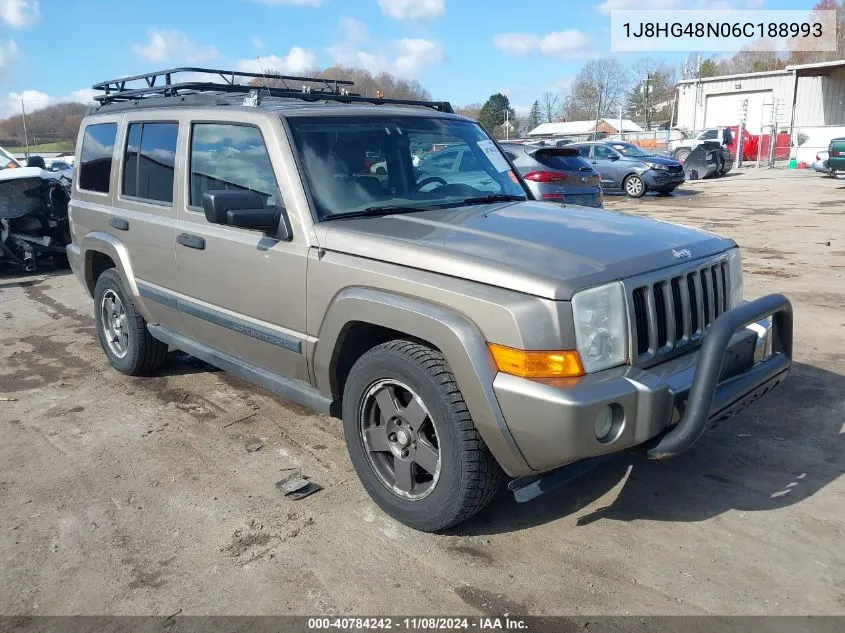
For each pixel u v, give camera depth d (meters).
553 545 3.22
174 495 3.75
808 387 4.90
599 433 2.79
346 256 3.41
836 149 22.28
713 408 2.97
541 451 2.82
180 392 5.22
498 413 2.86
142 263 4.88
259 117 3.90
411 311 3.06
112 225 5.15
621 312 2.93
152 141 4.76
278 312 3.79
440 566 3.09
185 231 4.35
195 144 4.35
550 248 3.12
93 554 3.25
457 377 2.95
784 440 4.15
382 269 3.24
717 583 2.93
